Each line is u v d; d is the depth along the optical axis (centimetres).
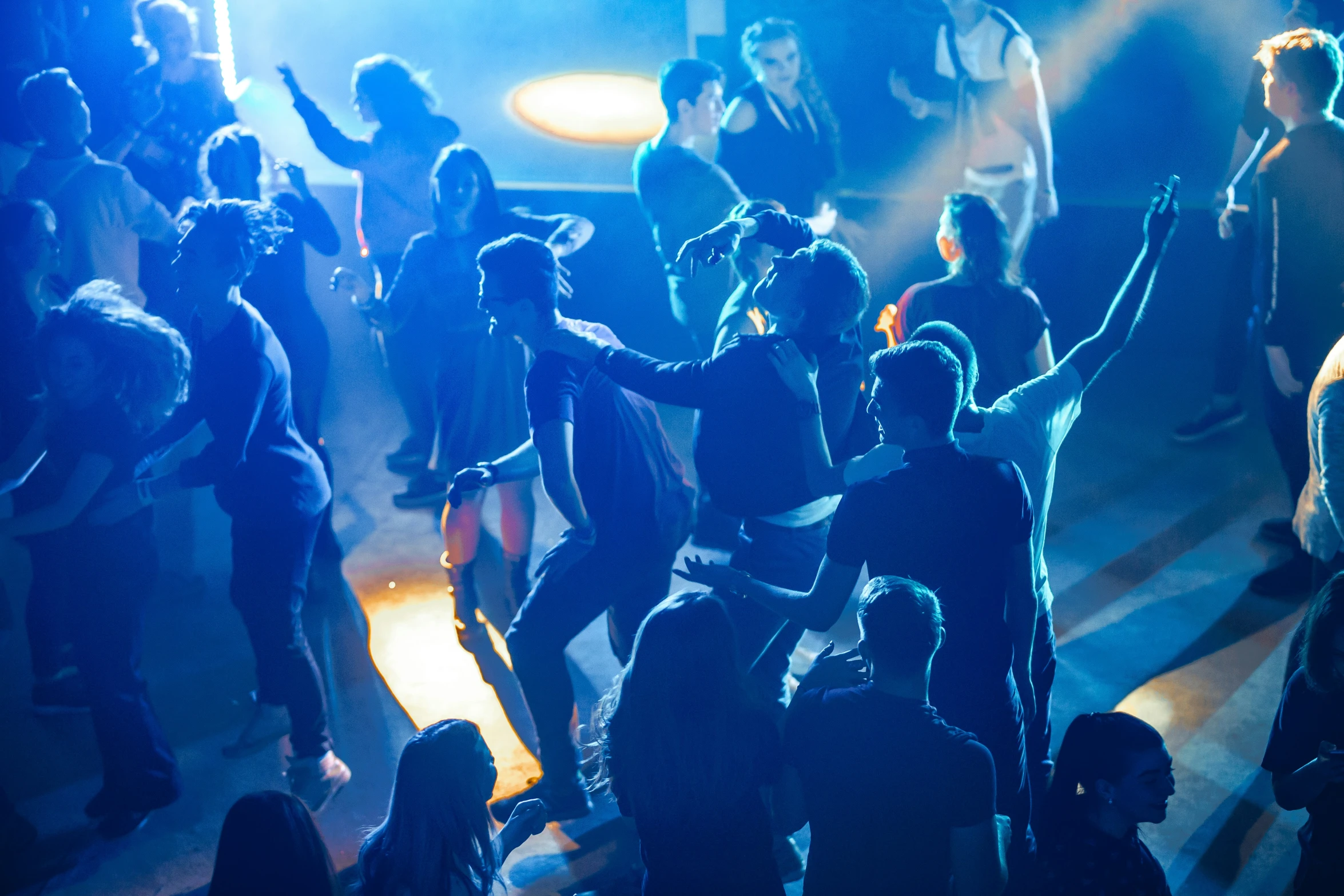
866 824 198
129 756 323
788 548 302
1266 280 425
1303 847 240
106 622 313
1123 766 215
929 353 227
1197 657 409
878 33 790
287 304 453
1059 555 488
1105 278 742
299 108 525
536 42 992
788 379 278
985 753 193
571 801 333
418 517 536
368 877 219
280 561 335
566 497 309
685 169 491
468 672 412
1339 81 396
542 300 310
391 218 536
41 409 376
